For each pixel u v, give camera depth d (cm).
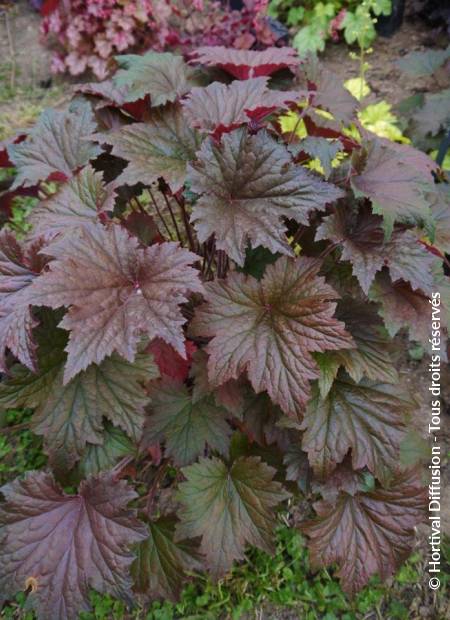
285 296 42
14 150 50
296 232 52
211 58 56
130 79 53
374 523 47
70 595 39
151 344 47
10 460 59
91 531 41
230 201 43
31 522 41
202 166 42
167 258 39
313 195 41
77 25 100
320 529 46
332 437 44
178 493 44
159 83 53
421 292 45
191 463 46
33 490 42
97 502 41
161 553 46
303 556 53
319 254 51
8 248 43
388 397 45
